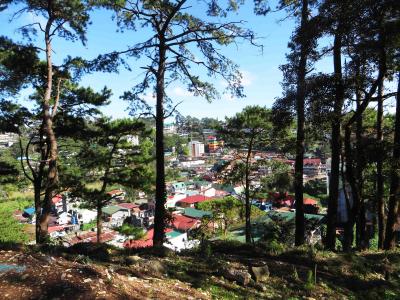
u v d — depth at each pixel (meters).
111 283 4.89
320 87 10.32
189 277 6.39
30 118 17.22
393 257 9.84
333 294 6.84
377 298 6.93
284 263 8.19
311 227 19.67
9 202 72.81
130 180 21.19
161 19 12.86
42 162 14.95
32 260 5.50
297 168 13.71
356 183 12.26
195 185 94.81
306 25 10.38
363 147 11.27
